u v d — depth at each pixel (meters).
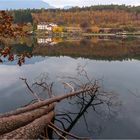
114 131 14.20
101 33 176.50
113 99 20.45
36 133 12.05
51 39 110.50
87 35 161.50
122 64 40.12
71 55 52.66
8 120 11.73
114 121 15.77
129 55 51.41
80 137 13.02
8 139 10.73
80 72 32.19
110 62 42.53
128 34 173.12
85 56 50.72
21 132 11.51
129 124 15.22
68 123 15.30
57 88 23.06
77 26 184.88
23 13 174.88
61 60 45.25
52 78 27.98
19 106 17.94
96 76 29.73
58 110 17.53
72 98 20.50
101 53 55.19
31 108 13.30
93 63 41.47
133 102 19.69
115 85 25.28
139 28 179.25
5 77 28.98
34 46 69.12
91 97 20.45
